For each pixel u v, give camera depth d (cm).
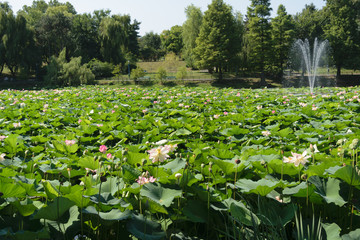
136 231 236
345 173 269
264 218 259
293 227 282
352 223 283
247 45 5650
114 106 1126
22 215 248
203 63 5109
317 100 1323
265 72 5578
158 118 879
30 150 496
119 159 410
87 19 7119
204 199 275
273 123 842
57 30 6125
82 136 649
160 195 274
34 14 7594
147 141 575
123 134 624
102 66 5828
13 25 5228
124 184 305
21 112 1017
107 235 265
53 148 527
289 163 323
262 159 371
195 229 283
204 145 488
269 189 274
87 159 354
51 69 4831
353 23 4947
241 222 254
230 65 5141
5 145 479
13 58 5338
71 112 1030
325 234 247
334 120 805
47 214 229
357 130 631
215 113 984
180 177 284
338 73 5231
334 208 289
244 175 353
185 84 5066
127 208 272
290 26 5309
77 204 246
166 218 282
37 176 348
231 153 413
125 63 6269
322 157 382
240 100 1463
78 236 254
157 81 5203
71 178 392
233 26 5128
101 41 6291
